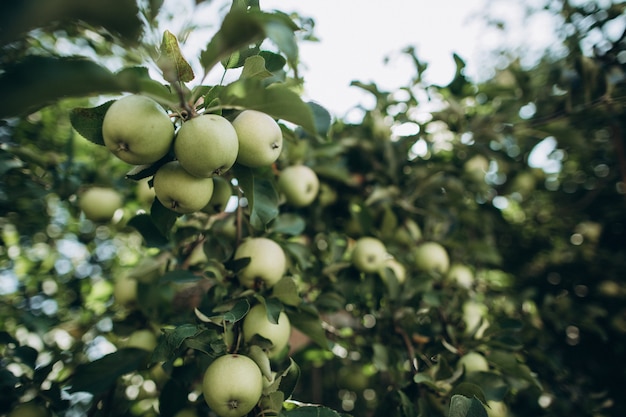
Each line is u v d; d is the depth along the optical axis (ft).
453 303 2.55
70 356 2.14
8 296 3.03
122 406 2.35
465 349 2.28
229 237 2.23
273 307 1.78
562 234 3.40
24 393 1.88
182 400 1.91
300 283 2.55
